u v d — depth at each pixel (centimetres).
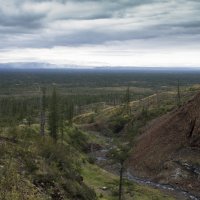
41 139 3219
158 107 12000
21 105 12719
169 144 7731
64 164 3086
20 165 2427
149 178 7038
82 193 2758
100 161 8262
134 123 11088
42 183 2369
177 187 6425
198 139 7262
